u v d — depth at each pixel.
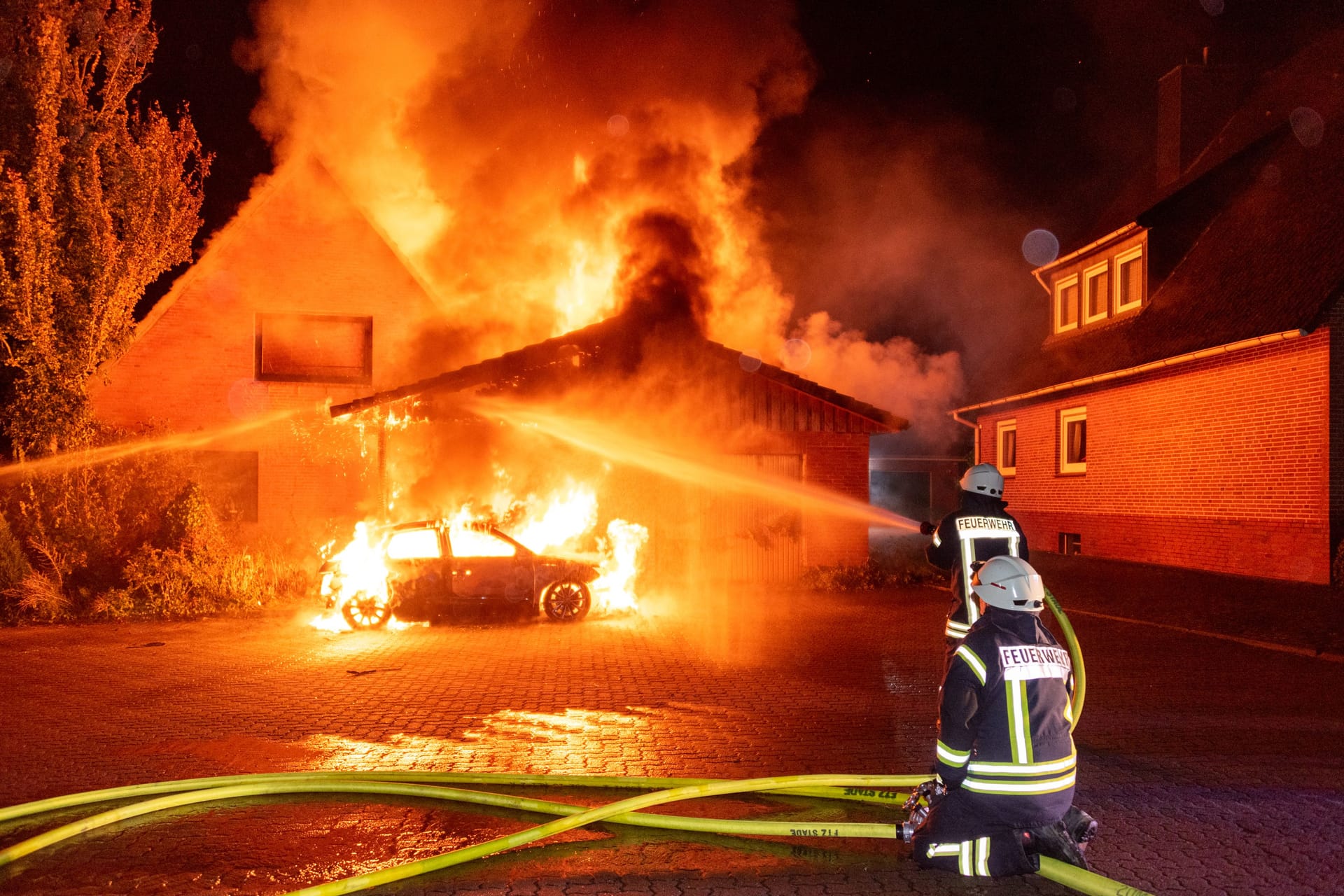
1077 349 21.20
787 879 4.52
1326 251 14.84
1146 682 8.82
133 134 16.31
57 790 5.88
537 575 12.55
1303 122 18.28
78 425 15.08
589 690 8.51
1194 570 17.00
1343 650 9.94
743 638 11.34
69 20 15.30
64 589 13.92
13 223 14.66
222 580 14.04
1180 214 19.27
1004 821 4.19
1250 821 5.27
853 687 8.66
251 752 6.60
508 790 5.80
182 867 4.69
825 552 17.14
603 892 4.36
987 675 4.21
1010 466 24.89
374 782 5.77
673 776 6.07
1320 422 14.33
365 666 9.67
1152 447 18.42
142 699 8.22
